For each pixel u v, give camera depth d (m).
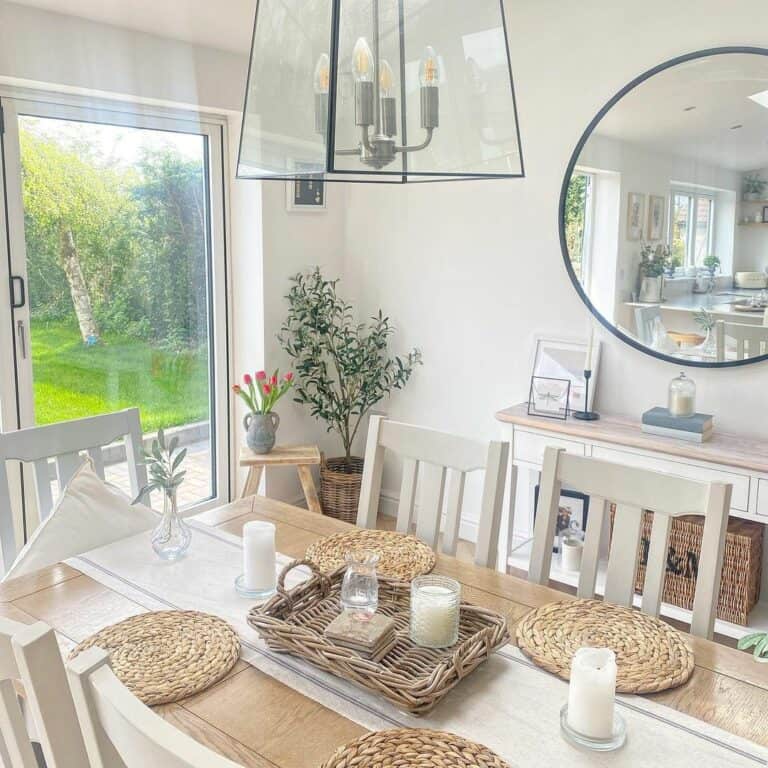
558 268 3.28
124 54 3.00
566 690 1.32
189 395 3.70
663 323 3.01
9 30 2.66
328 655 1.31
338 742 1.17
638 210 3.01
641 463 2.78
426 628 1.39
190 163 3.53
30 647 0.89
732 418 2.92
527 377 3.42
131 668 1.35
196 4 2.71
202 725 1.22
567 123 3.16
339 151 1.35
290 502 3.98
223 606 1.61
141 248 3.38
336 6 1.33
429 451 2.06
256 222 3.60
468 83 1.49
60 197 3.06
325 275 3.95
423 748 1.12
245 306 3.73
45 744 0.95
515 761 1.13
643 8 2.89
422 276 3.73
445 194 3.58
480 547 1.94
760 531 2.79
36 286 3.02
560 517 3.26
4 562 1.98
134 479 2.25
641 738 1.19
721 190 2.82
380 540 1.94
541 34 3.16
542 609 1.59
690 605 2.81
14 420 2.99
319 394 3.99
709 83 2.78
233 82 3.43
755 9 2.67
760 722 1.24
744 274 2.80
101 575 1.75
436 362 3.74
